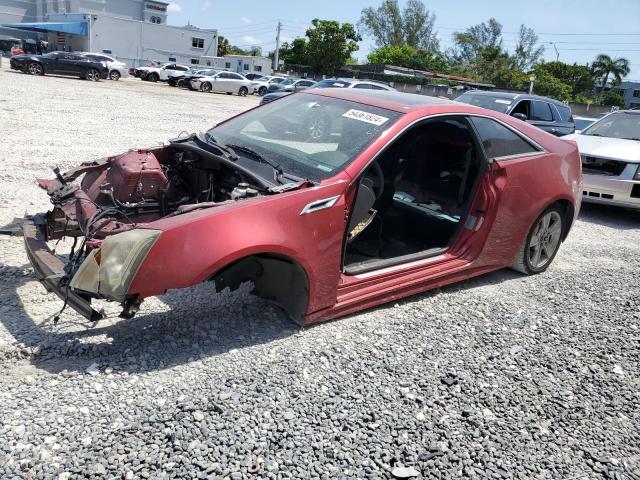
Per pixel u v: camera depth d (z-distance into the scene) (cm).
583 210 879
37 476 226
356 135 389
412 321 402
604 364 375
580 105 5009
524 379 345
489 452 276
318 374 321
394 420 290
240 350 336
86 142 993
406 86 4928
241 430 267
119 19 5303
